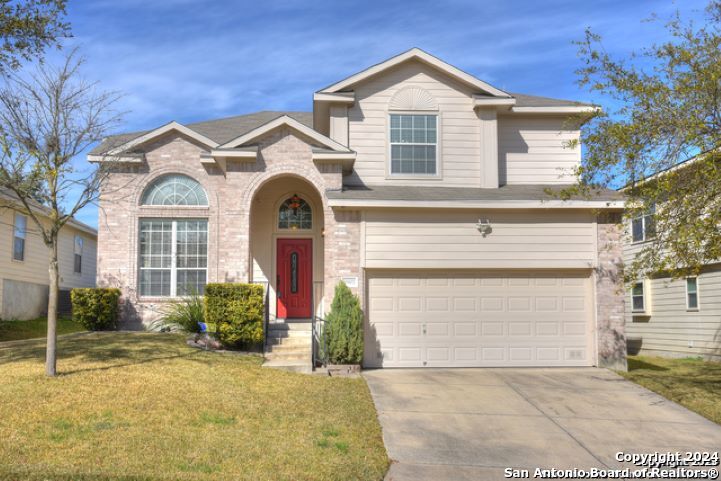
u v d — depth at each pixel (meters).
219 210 16.67
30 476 6.21
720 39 10.56
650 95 10.57
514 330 14.22
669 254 13.27
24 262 21.16
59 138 10.22
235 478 6.58
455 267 14.08
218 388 10.20
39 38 10.48
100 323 15.77
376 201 13.76
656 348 20.84
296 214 17.30
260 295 13.37
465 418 9.82
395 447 8.37
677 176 10.52
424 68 16.12
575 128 16.44
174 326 16.03
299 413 9.33
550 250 14.24
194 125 19.34
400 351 13.98
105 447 7.25
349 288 13.83
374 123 15.90
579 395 11.45
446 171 15.88
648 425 9.75
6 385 9.45
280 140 14.89
